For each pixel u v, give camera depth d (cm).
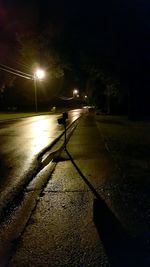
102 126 2186
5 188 706
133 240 418
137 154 1041
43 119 3478
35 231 450
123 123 2419
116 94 3020
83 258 373
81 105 10181
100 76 2698
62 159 999
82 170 835
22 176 817
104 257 374
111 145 1257
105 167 861
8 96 6431
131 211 523
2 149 1293
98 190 646
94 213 516
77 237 428
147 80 2455
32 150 1255
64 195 619
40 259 372
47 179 754
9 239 432
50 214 516
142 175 762
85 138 1555
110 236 430
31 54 2770
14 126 2520
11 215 530
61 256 378
